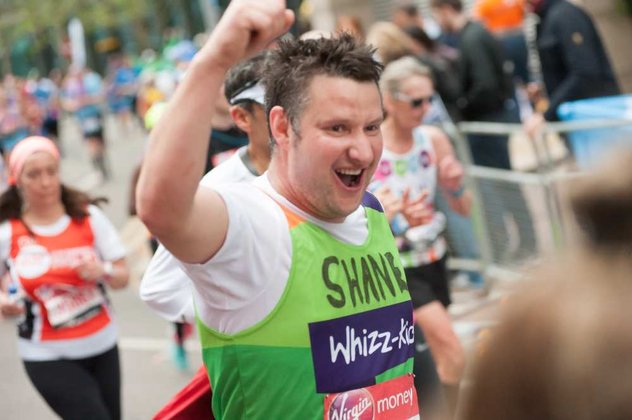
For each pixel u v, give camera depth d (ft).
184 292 15.80
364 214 12.85
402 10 41.91
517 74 49.42
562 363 5.66
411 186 23.58
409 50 38.47
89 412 22.35
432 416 8.17
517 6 48.91
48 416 32.78
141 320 42.68
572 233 6.27
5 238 22.84
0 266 23.25
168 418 14.35
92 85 89.10
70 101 92.99
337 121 11.68
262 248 11.60
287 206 12.10
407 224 23.32
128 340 39.86
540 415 5.69
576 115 36.78
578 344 5.65
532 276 6.08
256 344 11.70
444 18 44.96
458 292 35.35
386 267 12.71
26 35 229.45
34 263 22.72
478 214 34.91
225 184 11.88
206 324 12.00
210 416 14.42
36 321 22.75
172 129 10.48
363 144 11.73
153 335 40.16
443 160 24.13
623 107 35.32
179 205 10.57
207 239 11.12
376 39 38.14
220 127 22.68
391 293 12.61
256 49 10.73
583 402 5.59
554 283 5.93
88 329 22.89
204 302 11.87
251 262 11.51
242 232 11.42
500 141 36.47
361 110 11.72
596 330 5.64
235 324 11.73
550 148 32.04
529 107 56.54
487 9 49.39
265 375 11.74
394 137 23.62
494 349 5.88
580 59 37.09
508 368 5.79
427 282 23.25
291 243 11.82
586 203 6.10
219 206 11.28
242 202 11.62
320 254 12.00
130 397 33.01
